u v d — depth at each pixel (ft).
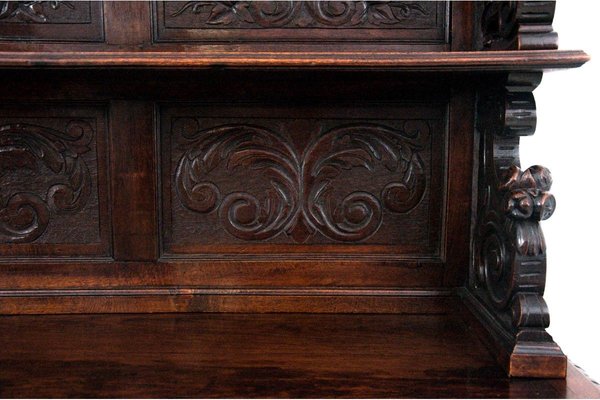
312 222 4.51
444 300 4.50
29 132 4.35
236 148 4.44
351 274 4.50
